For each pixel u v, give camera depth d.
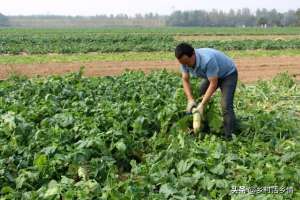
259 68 19.88
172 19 149.25
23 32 56.75
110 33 56.09
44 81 12.06
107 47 29.53
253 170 6.57
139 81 12.12
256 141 8.19
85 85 11.75
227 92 8.20
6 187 6.13
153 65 20.72
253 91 13.14
